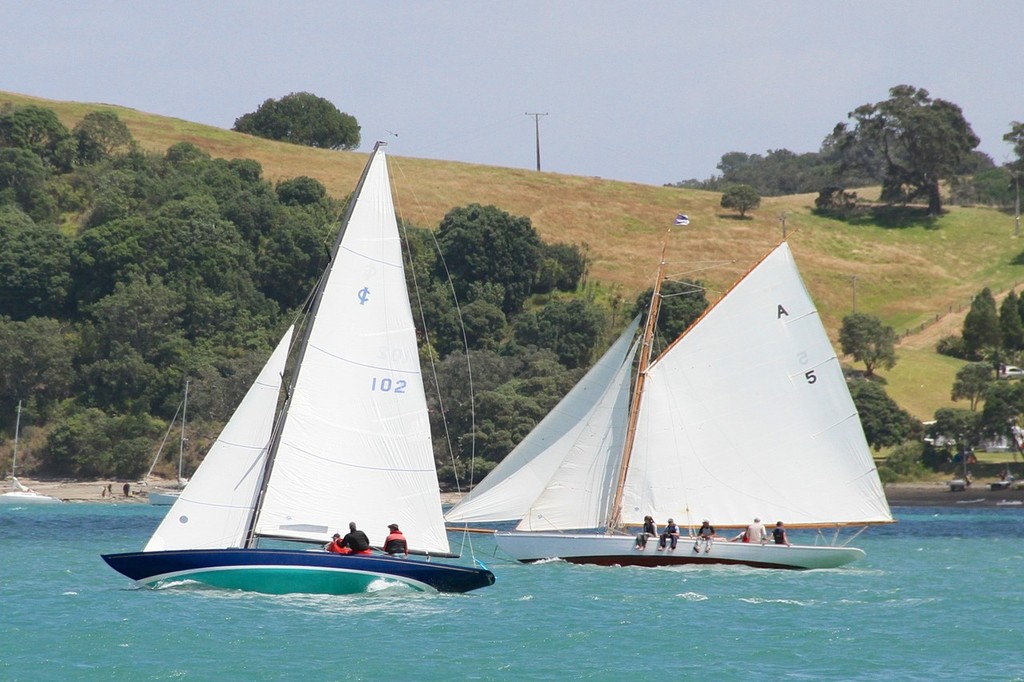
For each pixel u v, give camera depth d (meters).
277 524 165.50
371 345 168.50
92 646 143.50
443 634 154.12
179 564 168.12
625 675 134.38
